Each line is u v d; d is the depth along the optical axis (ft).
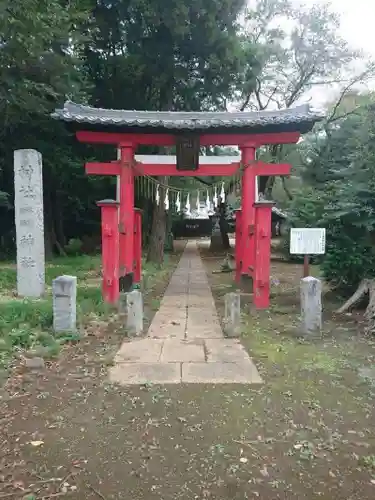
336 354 16.66
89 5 44.45
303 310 19.31
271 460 9.55
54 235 61.62
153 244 55.47
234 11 47.96
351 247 25.72
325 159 62.59
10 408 12.05
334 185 29.86
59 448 10.03
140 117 29.99
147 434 10.66
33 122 46.70
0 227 62.08
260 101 74.43
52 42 37.01
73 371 14.87
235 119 28.63
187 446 10.11
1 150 51.01
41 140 50.90
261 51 59.41
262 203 24.71
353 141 35.81
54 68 38.34
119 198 29.86
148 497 8.36
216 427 11.00
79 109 28.94
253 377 14.32
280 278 40.32
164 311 25.86
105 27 49.39
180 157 29.25
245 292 30.89
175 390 13.28
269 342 18.43
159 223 55.57
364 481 8.84
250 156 29.94
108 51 53.26
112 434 10.67
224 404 12.28
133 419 11.43
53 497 8.31
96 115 29.17
